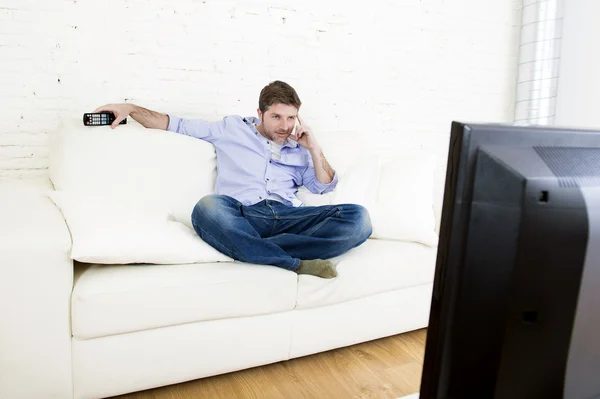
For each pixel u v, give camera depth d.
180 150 2.05
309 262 1.74
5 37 2.10
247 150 2.16
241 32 2.53
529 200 0.51
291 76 2.70
